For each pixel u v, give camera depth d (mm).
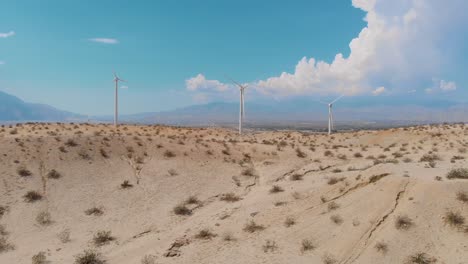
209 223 30078
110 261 25188
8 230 28688
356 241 23734
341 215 26750
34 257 24750
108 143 46562
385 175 29766
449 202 24641
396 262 21516
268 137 86188
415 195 25969
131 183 39000
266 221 28625
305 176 42250
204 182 41219
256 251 24781
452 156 45406
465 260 20516
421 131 75188
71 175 38250
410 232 23250
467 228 22547
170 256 25328
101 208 33438
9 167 36906
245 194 38062
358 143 73250
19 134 47781
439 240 22391
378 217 25266
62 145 43156
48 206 32656
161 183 39750
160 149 48188
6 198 32562
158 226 30766
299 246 24609
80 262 24422
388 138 73188
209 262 24266
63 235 28375
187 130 76375
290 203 30906
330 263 22344
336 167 46125
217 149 51625
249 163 48812
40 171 37688
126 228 30375
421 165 34281
